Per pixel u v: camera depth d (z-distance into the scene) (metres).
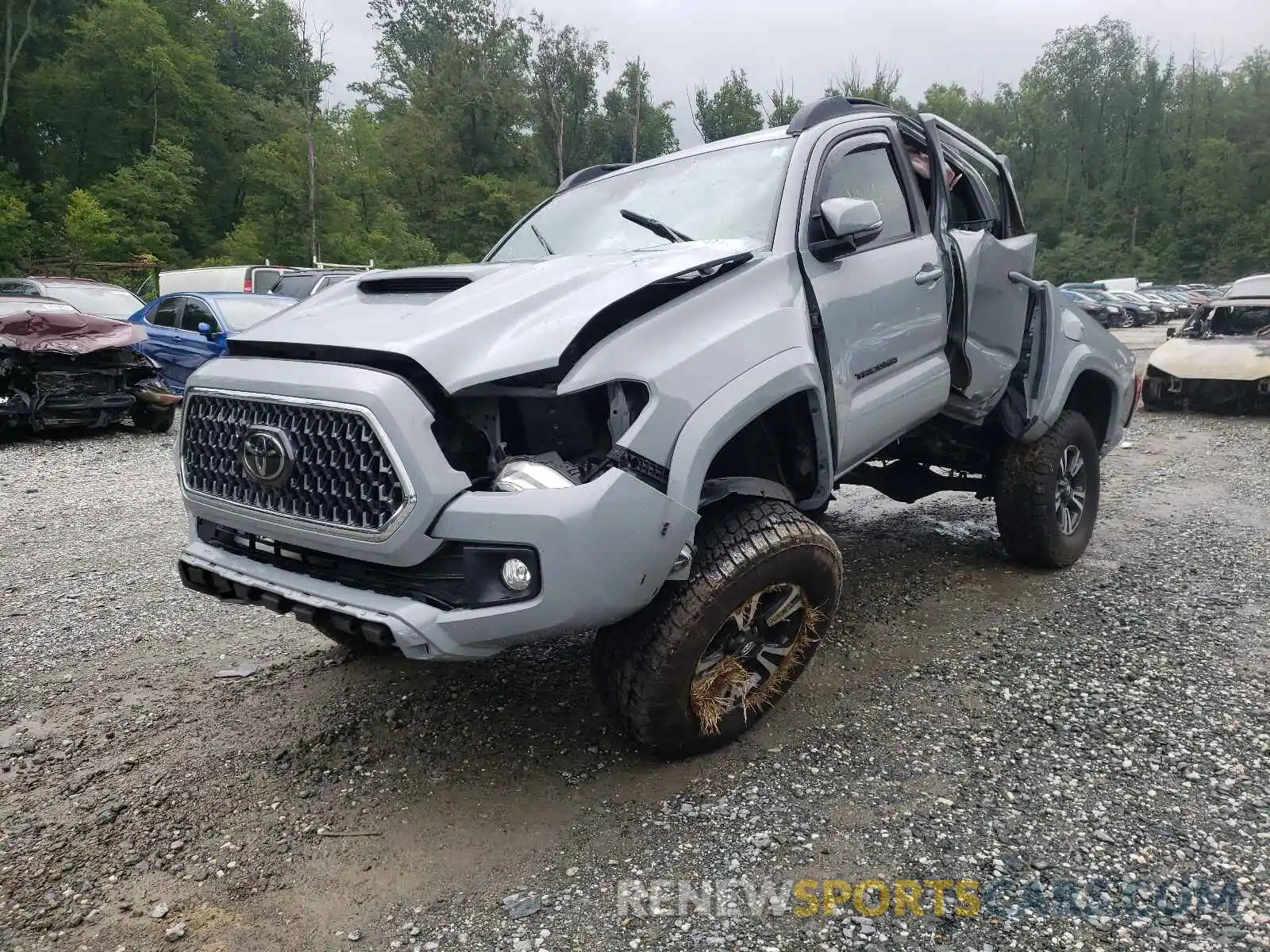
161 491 7.53
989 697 3.41
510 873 2.45
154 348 12.09
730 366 2.73
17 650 4.11
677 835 2.58
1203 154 77.62
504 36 62.81
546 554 2.35
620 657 2.74
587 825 2.65
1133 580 4.78
